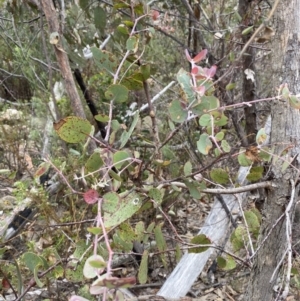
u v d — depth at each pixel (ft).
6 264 5.10
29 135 9.33
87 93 6.47
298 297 4.86
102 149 2.98
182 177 3.32
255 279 3.58
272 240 3.37
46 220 5.07
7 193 6.67
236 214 6.15
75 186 5.96
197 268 5.44
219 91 6.43
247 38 6.30
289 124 3.21
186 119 2.95
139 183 3.06
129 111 6.87
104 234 2.19
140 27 4.64
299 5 3.13
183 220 8.18
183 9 7.78
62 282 5.46
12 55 9.77
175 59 10.07
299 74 3.17
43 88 9.66
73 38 5.67
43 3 3.87
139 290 6.62
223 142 3.06
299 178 3.22
